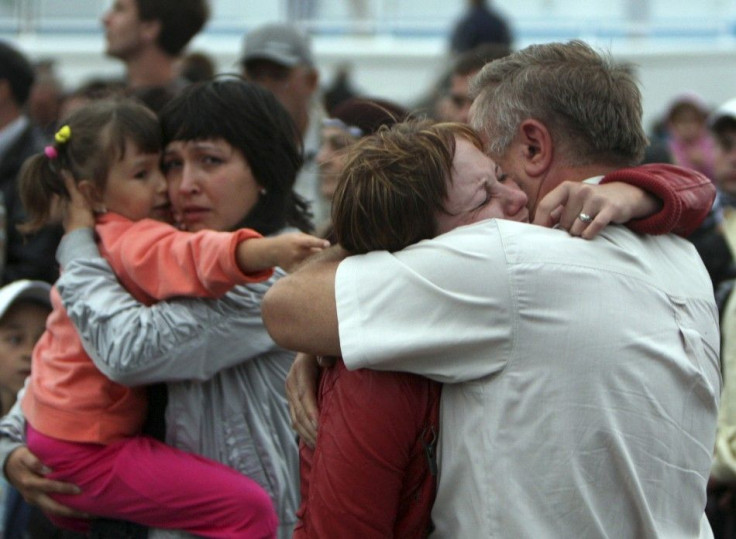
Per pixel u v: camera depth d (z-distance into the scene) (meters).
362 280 6.79
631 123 7.25
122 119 9.03
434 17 41.62
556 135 7.21
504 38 32.84
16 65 16.53
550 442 6.60
